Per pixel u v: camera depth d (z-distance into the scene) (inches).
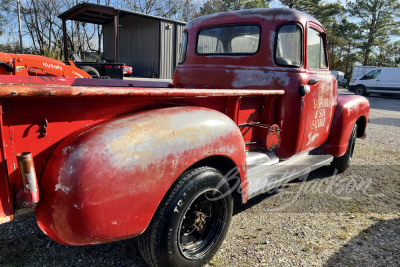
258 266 85.3
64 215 54.0
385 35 1552.7
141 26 778.8
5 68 224.2
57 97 51.1
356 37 1523.1
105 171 55.6
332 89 139.6
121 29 839.7
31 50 1091.9
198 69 132.6
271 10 117.0
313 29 125.2
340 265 87.0
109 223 57.4
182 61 145.1
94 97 57.7
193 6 1302.9
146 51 778.2
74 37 1219.9
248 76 117.5
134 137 60.8
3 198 50.2
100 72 410.9
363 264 87.7
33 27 1126.4
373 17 1549.0
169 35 762.2
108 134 58.6
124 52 839.7
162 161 63.5
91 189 54.2
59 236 56.1
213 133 74.9
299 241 98.6
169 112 70.7
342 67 1737.2
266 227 106.9
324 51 138.8
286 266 85.7
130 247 92.2
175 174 66.4
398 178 163.0
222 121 79.4
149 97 66.9
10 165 51.4
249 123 102.1
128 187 58.6
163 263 71.0
